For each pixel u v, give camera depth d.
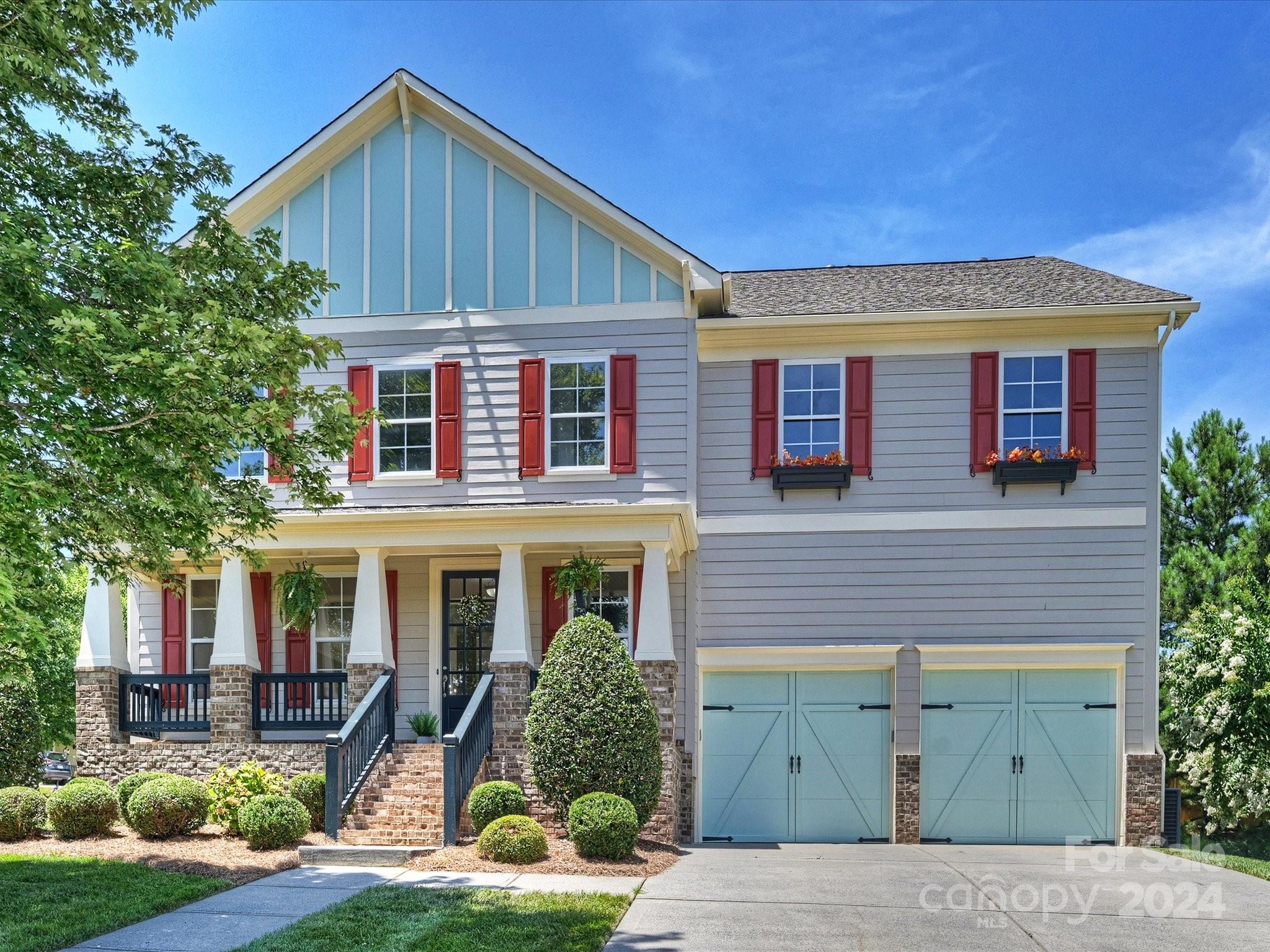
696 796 16.22
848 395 16.80
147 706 15.91
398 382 17.09
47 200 10.81
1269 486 25.39
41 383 9.08
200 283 11.26
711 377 17.08
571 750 12.88
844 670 16.59
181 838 13.21
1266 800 16.00
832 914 9.75
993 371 16.59
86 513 10.78
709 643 16.61
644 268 16.83
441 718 16.81
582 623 13.46
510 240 17.06
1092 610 16.19
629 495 16.44
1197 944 8.92
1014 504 16.44
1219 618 17.00
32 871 11.12
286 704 15.52
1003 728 16.28
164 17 11.23
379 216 17.28
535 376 16.72
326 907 9.73
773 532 16.70
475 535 14.98
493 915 9.26
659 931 9.02
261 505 11.67
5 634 10.38
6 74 9.91
